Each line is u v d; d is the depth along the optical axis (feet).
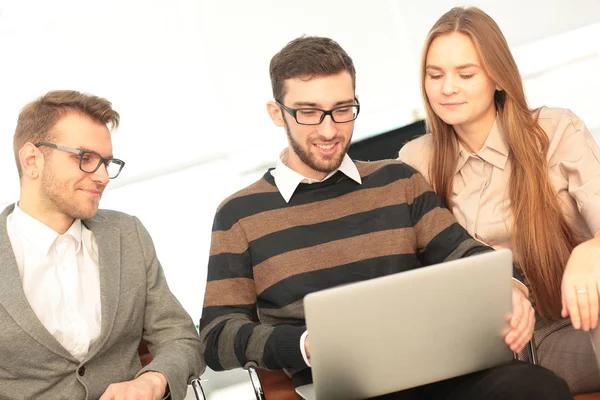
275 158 16.48
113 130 7.41
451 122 7.77
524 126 7.75
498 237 7.88
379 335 5.56
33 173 7.06
